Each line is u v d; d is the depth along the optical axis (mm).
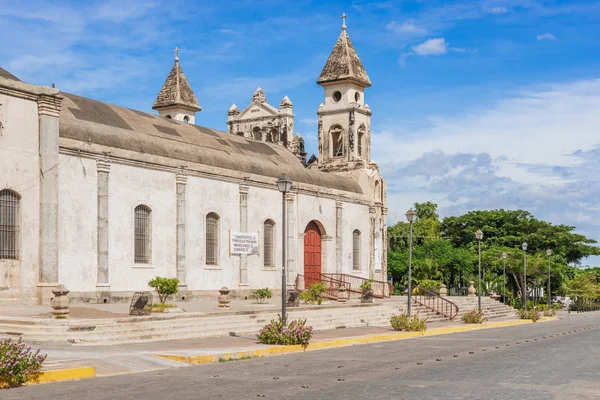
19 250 30781
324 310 35344
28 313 26641
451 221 98375
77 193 33750
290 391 14469
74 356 19188
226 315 29438
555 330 37281
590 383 15664
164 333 25078
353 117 57219
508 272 83812
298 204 49000
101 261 34781
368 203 56312
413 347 25422
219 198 42438
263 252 45969
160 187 38531
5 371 14883
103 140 35875
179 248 39406
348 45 58250
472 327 38375
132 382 15719
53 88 32188
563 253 90875
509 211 96688
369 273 56188
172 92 60031
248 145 53531
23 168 31078
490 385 15336
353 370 18125
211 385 15297
